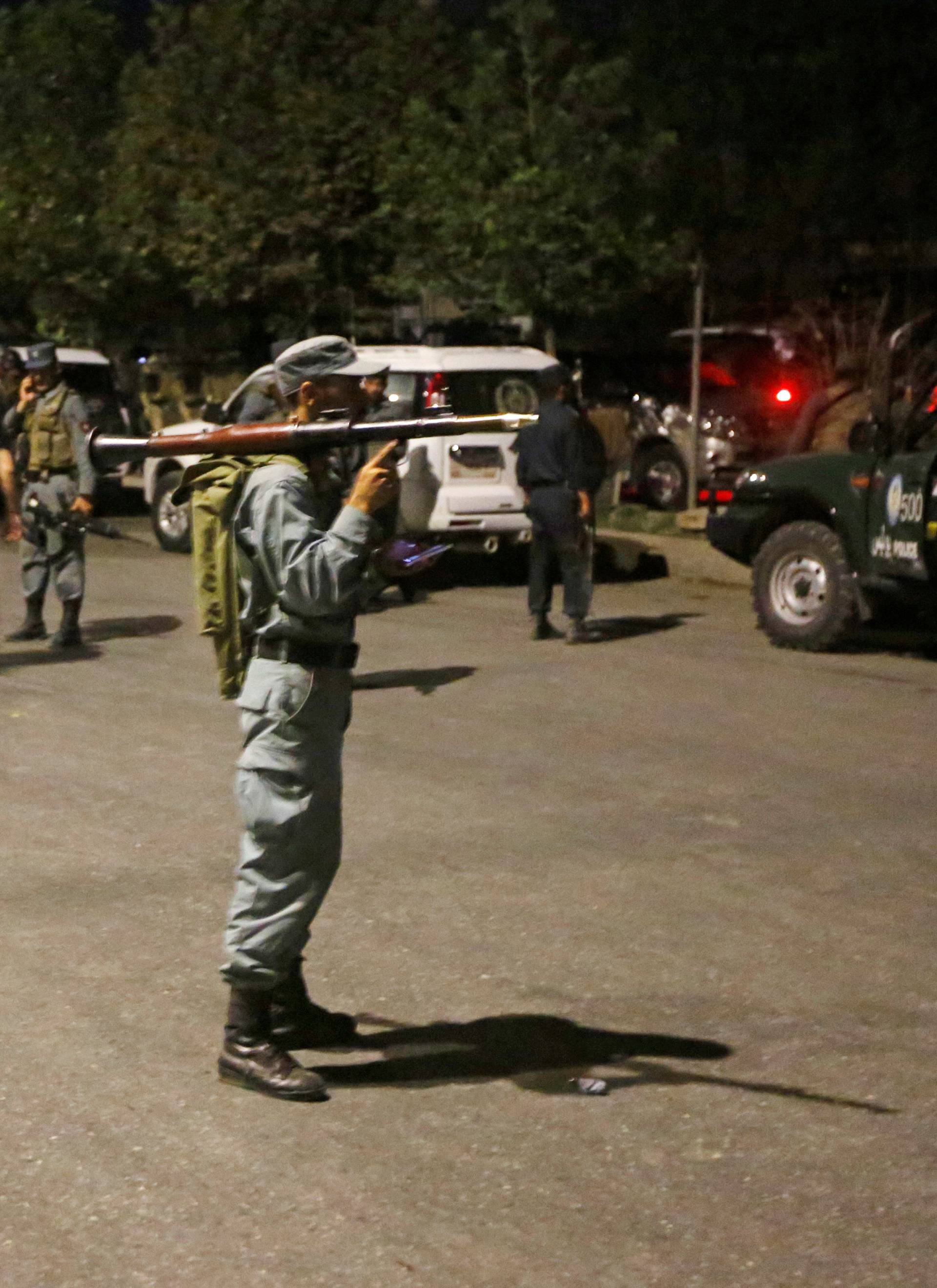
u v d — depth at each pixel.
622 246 17.16
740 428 16.97
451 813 7.20
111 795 7.43
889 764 8.18
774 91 16.72
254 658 4.45
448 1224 3.81
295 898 4.45
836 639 10.95
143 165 20.94
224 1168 4.06
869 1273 3.64
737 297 19.30
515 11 17.70
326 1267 3.62
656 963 5.50
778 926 5.87
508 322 20.91
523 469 11.25
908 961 5.55
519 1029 4.96
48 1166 4.06
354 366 4.49
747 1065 4.73
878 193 16.39
